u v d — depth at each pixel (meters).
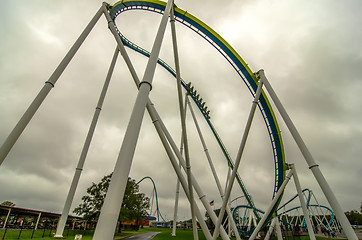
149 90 7.57
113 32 13.93
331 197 12.30
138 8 20.92
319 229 52.03
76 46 13.42
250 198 30.66
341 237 36.25
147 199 45.12
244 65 19.86
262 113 22.22
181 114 11.38
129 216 33.56
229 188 13.09
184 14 19.98
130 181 36.66
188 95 29.22
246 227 41.16
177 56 11.65
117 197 5.50
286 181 19.52
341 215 11.80
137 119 6.73
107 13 15.12
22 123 10.62
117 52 23.44
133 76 12.15
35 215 34.41
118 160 6.04
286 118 14.91
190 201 11.69
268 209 18.30
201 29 20.47
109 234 5.10
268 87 15.91
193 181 13.23
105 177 31.83
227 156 29.30
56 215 34.47
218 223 12.53
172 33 11.66
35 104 11.23
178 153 13.30
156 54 8.41
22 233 22.94
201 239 29.92
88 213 30.19
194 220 12.36
